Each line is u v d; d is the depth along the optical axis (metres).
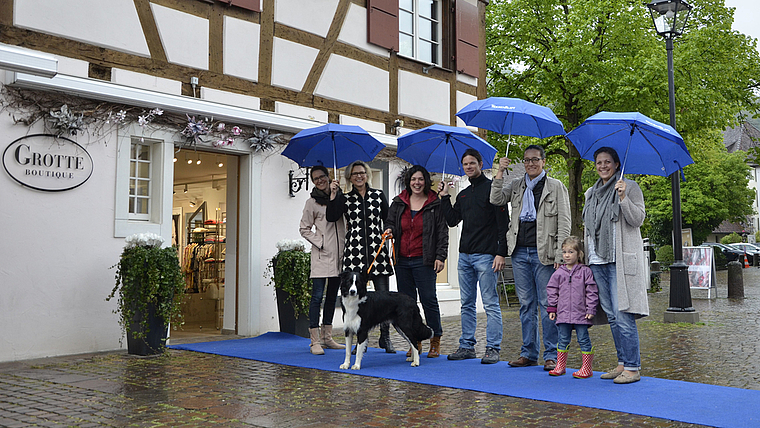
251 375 5.84
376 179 10.86
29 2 6.89
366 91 10.59
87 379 5.62
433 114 11.88
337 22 10.16
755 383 5.49
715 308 13.02
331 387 5.29
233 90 8.74
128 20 7.71
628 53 17.45
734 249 41.66
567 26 17.70
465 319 6.80
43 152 6.99
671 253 29.19
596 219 5.53
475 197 6.52
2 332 6.64
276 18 9.29
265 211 9.14
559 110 19.02
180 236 13.14
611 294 5.50
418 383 5.45
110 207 7.53
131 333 7.02
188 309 10.85
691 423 4.09
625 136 5.61
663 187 37.34
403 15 11.55
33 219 6.92
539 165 6.05
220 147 8.58
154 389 5.20
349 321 6.14
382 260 6.87
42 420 4.18
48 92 7.01
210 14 8.55
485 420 4.19
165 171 8.05
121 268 6.97
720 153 41.34
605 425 4.05
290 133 9.45
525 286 6.20
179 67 8.18
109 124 7.54
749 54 20.47
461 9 12.50
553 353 6.01
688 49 18.28
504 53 18.58
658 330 9.42
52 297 7.02
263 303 9.08
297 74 9.54
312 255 7.39
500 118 6.57
